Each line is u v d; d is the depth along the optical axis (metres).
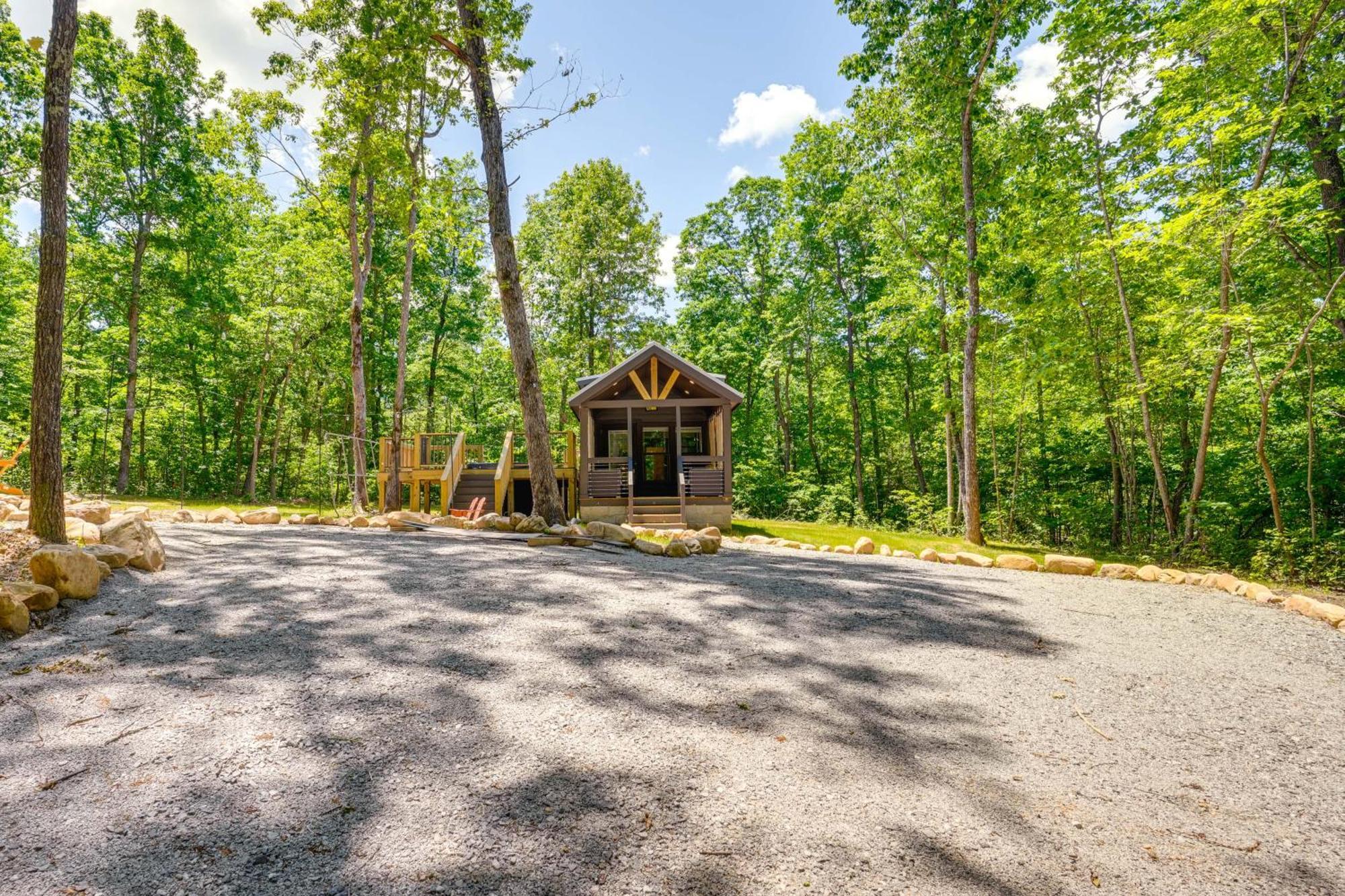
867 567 7.16
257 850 1.94
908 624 4.71
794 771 2.56
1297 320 10.34
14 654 3.38
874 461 28.61
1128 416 16.59
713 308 30.03
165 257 20.45
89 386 22.14
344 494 25.28
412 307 27.22
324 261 20.12
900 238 16.58
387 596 4.78
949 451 19.62
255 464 21.84
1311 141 11.27
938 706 3.29
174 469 25.12
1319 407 12.59
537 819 2.16
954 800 2.42
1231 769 2.80
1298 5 9.09
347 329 23.94
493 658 3.63
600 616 4.52
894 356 26.52
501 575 5.68
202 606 4.33
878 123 15.63
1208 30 9.80
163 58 18.89
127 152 18.56
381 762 2.48
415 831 2.06
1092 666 4.02
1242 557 10.44
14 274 21.48
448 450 18.55
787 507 24.97
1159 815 2.41
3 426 14.88
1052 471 21.56
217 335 22.16
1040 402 17.86
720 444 15.82
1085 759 2.81
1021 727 3.10
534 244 28.34
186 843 1.96
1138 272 13.24
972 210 14.19
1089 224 13.00
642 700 3.18
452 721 2.85
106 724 2.69
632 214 26.80
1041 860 2.08
